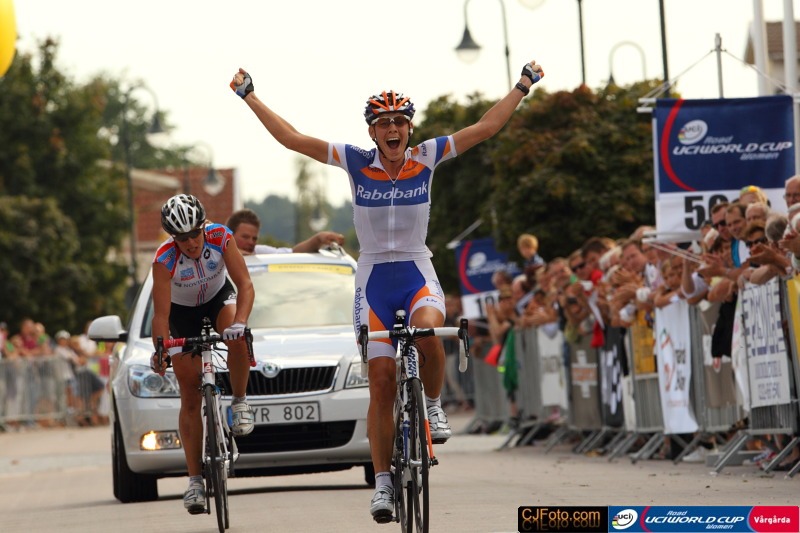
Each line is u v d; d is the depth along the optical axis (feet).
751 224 96.53
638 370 117.60
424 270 64.75
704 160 112.16
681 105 112.27
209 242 74.13
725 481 90.17
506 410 163.43
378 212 64.03
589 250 131.85
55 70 406.62
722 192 112.16
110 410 102.89
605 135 186.70
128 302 306.35
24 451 187.32
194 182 606.55
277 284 106.52
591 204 185.06
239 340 73.67
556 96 192.34
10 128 396.37
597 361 126.93
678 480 93.15
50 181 402.11
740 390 102.27
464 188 241.55
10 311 358.64
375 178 64.18
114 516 88.12
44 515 93.35
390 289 64.39
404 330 61.52
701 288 106.01
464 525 69.92
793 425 90.84
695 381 107.76
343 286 106.63
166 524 80.33
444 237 245.65
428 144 64.44
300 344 98.37
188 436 74.54
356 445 96.32
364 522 75.15
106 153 417.08
